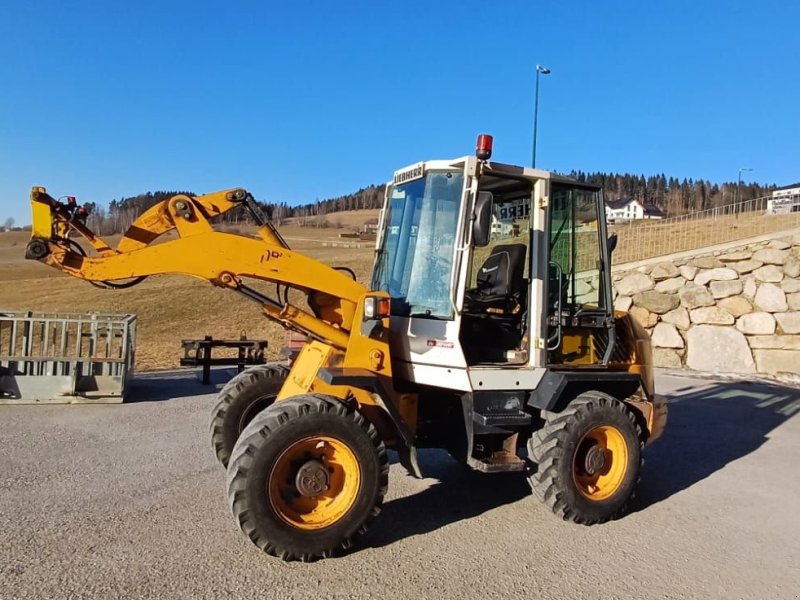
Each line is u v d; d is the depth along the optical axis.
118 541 4.40
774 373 13.38
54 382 9.18
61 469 6.03
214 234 4.64
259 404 5.76
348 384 4.42
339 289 4.87
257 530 4.03
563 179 5.30
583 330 5.48
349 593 3.80
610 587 4.04
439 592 3.87
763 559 4.54
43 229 4.44
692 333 14.46
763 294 13.63
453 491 5.86
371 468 4.32
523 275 5.45
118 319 10.16
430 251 5.07
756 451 7.68
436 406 5.30
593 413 5.12
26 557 4.10
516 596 3.87
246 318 24.98
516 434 5.20
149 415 8.61
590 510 5.06
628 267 15.55
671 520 5.29
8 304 30.42
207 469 6.14
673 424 9.13
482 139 4.70
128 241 4.89
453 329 4.75
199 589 3.76
